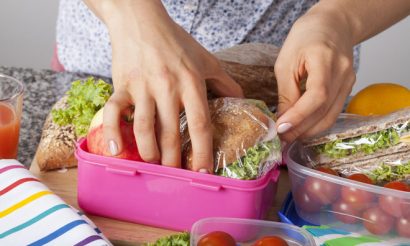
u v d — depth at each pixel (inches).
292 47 37.9
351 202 34.7
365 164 37.5
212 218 31.4
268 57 45.9
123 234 34.5
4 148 38.2
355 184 34.4
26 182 34.4
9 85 40.4
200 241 30.3
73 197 37.7
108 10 36.0
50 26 85.7
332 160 37.7
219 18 53.1
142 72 32.9
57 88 51.8
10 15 85.0
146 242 34.2
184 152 33.8
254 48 47.2
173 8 52.4
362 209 34.9
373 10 42.5
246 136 33.1
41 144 40.3
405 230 34.3
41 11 84.7
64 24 58.7
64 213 32.2
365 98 45.0
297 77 37.7
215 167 33.1
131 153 33.5
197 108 32.0
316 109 35.4
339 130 37.8
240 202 33.1
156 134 33.0
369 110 44.6
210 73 35.4
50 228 31.4
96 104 38.4
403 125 36.7
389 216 34.3
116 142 32.7
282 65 38.1
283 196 39.8
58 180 39.3
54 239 30.8
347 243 33.1
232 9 52.7
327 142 37.4
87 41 57.1
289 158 36.5
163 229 35.1
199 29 53.6
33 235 31.0
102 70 57.6
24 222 31.8
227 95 37.2
